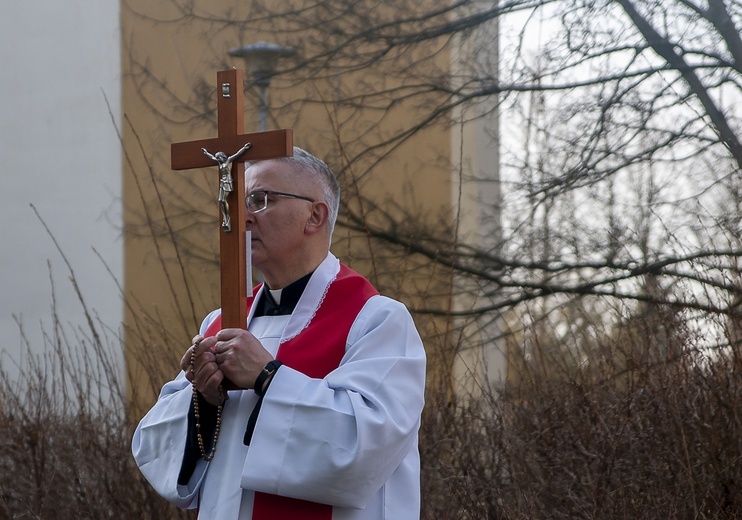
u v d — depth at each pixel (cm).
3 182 1549
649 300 717
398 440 359
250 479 355
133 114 1423
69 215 1485
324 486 350
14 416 809
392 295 935
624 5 1045
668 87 1044
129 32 1432
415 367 376
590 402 672
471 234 1199
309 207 396
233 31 1327
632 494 628
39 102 1519
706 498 618
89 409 764
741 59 1021
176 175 1366
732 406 629
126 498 709
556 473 651
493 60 1139
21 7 1554
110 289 1430
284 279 404
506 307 1080
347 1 1170
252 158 382
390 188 1294
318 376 379
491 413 713
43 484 725
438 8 1161
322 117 1257
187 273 1340
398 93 1230
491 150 1212
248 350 368
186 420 393
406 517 383
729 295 668
